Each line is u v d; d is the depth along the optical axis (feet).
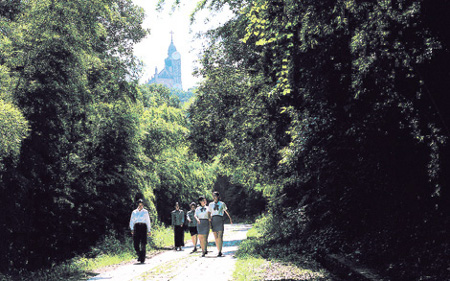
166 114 98.94
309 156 40.68
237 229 142.61
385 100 24.90
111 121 64.28
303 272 32.45
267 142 55.67
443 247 24.13
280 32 27.32
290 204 58.80
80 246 59.11
